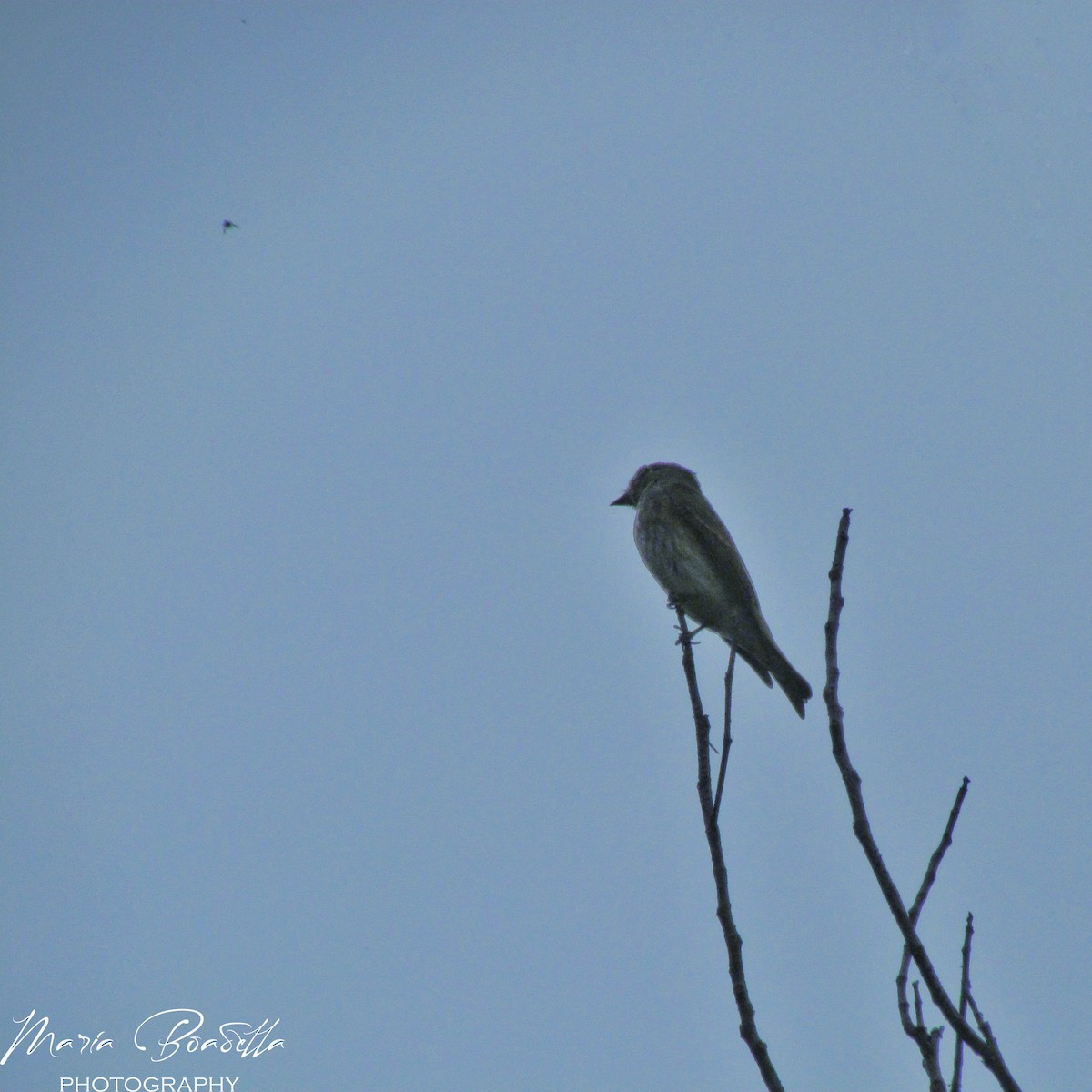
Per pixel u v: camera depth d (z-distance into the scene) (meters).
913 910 6.16
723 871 6.49
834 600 6.59
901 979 6.43
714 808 6.66
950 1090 5.72
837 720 6.24
